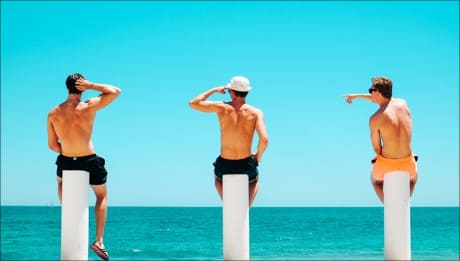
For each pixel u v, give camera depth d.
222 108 7.83
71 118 7.69
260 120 7.82
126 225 35.22
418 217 71.00
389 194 7.33
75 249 7.23
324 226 36.66
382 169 8.00
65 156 7.77
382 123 7.83
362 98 8.26
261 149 7.79
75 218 7.24
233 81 7.83
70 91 7.75
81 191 7.27
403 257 7.25
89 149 7.79
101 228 8.08
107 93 7.77
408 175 7.32
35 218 56.16
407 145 7.92
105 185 8.06
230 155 7.84
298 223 43.22
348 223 43.03
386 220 7.38
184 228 30.23
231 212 7.32
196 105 7.77
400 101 8.05
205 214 80.12
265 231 28.73
